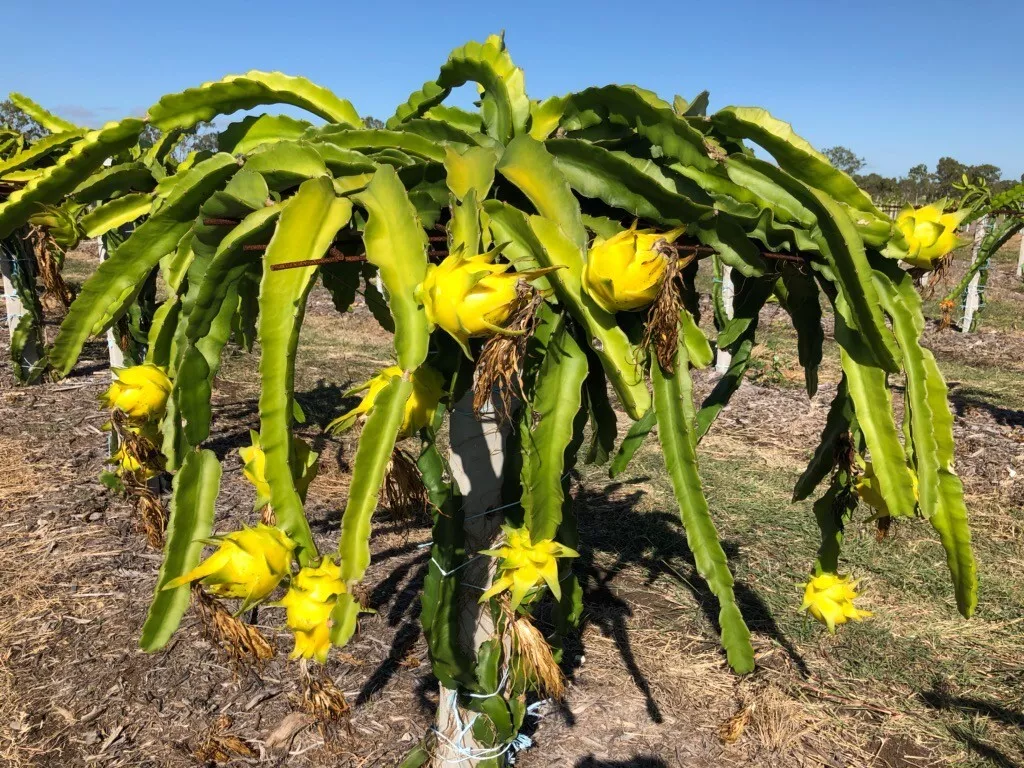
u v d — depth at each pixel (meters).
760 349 8.00
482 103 1.34
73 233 1.36
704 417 1.67
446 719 1.96
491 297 0.87
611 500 4.23
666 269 0.95
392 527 3.71
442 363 1.21
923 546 3.71
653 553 3.62
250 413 5.27
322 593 1.07
